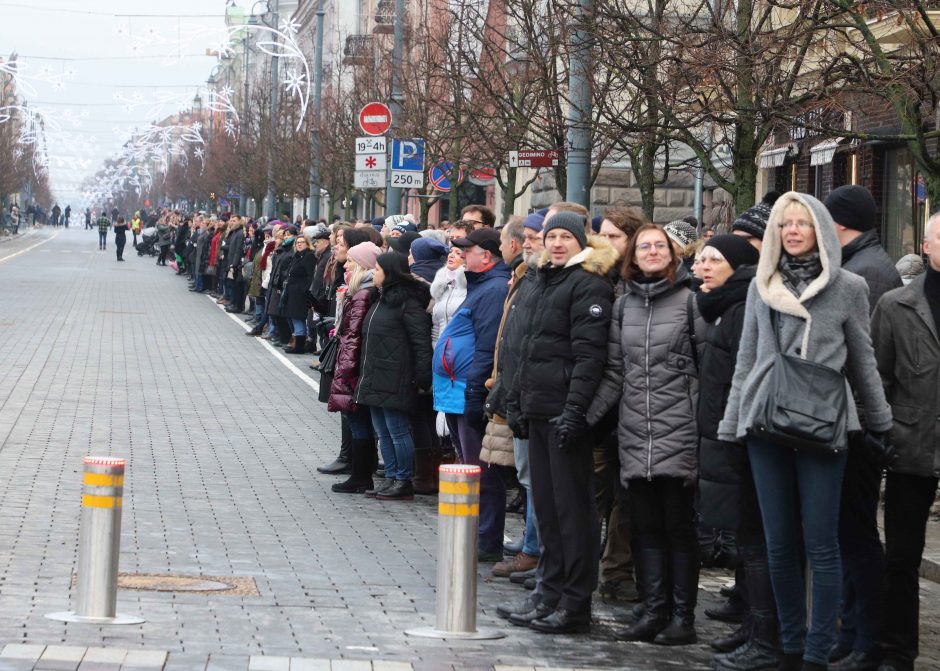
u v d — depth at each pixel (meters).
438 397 11.47
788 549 7.37
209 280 44.25
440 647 7.92
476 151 26.53
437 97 28.02
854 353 7.29
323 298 19.39
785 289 7.25
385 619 8.54
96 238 108.06
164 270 58.44
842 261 8.04
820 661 7.23
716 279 7.77
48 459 14.06
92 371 22.19
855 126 18.38
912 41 12.46
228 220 41.97
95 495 8.14
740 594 8.75
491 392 9.52
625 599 9.55
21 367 22.25
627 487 8.42
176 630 7.93
